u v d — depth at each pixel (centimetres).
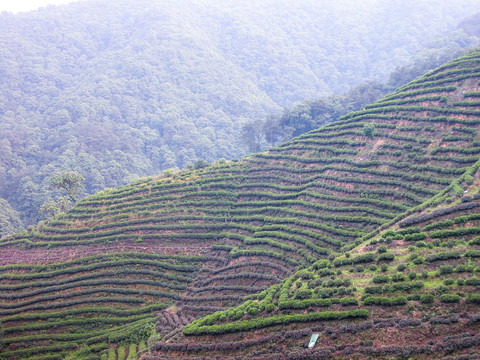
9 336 5966
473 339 3197
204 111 19288
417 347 3312
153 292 6250
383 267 4288
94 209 8181
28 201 13388
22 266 7188
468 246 4166
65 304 6322
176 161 16338
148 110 18988
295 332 3947
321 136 8244
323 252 5669
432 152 6259
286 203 7100
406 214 5291
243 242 6669
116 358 5175
